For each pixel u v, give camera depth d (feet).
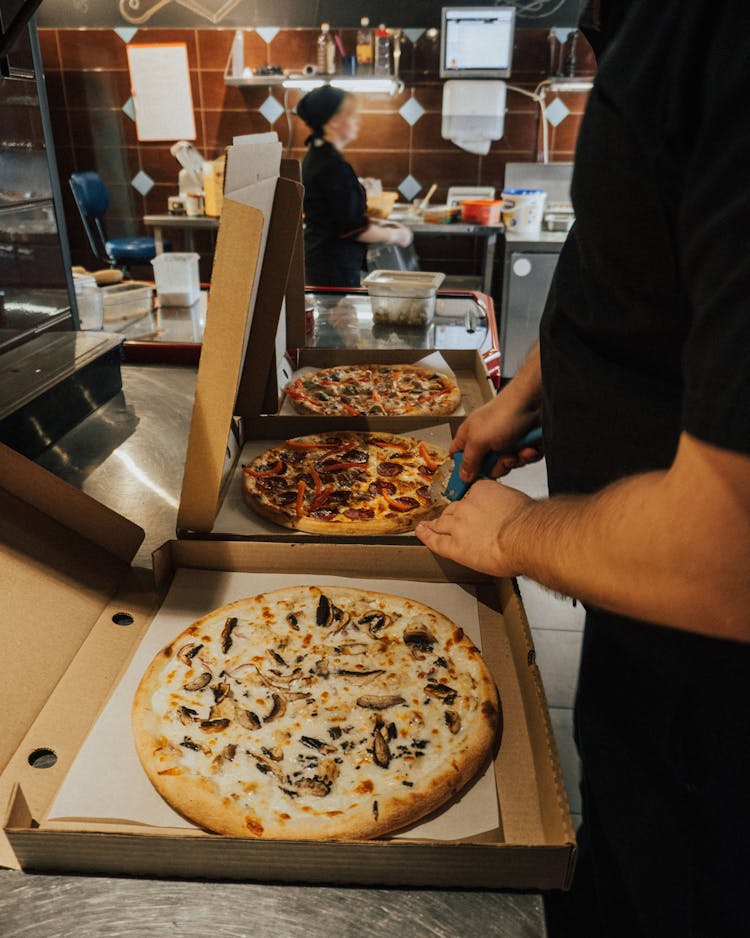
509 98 16.17
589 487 2.50
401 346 6.51
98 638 2.87
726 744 2.39
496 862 1.86
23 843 1.87
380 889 1.92
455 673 2.81
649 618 1.73
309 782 2.36
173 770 2.32
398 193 17.21
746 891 2.50
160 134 17.12
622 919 3.09
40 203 5.63
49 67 16.69
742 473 1.40
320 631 3.02
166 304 7.70
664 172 1.76
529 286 14.12
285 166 4.93
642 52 1.86
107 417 5.05
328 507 4.01
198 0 15.94
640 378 2.27
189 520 3.46
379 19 15.88
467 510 2.50
